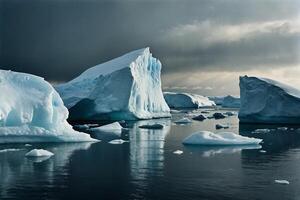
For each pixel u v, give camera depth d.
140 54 66.38
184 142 31.28
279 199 15.32
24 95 30.95
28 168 20.70
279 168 21.20
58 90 63.34
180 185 17.30
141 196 15.64
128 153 26.05
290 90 51.59
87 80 63.19
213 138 30.92
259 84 53.38
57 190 16.42
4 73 31.94
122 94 58.59
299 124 50.56
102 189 16.59
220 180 18.30
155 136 37.47
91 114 59.00
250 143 30.83
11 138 29.59
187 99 130.88
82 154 25.48
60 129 31.36
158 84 72.94
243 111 54.03
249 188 16.86
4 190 16.38
